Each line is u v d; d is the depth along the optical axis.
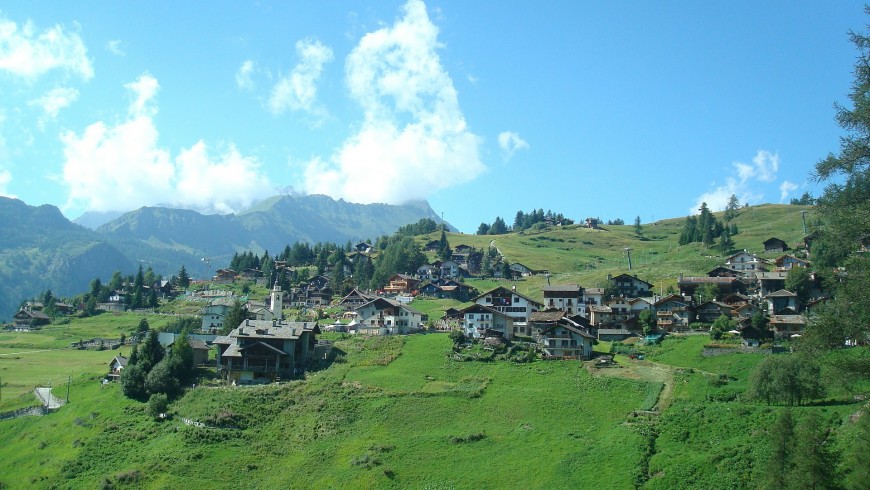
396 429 97.69
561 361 119.50
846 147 38.53
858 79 37.88
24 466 96.81
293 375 120.50
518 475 81.62
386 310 151.50
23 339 182.38
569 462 82.38
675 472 75.94
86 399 115.12
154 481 86.19
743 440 79.75
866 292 37.47
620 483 76.06
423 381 114.12
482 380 113.88
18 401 119.62
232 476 88.06
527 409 100.94
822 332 39.09
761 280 157.62
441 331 151.00
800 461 54.22
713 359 114.38
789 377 88.50
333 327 154.50
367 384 112.75
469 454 88.56
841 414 80.19
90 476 89.38
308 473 87.88
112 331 193.12
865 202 38.22
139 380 112.25
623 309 153.38
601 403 100.56
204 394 110.25
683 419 89.50
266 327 127.50
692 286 168.50
